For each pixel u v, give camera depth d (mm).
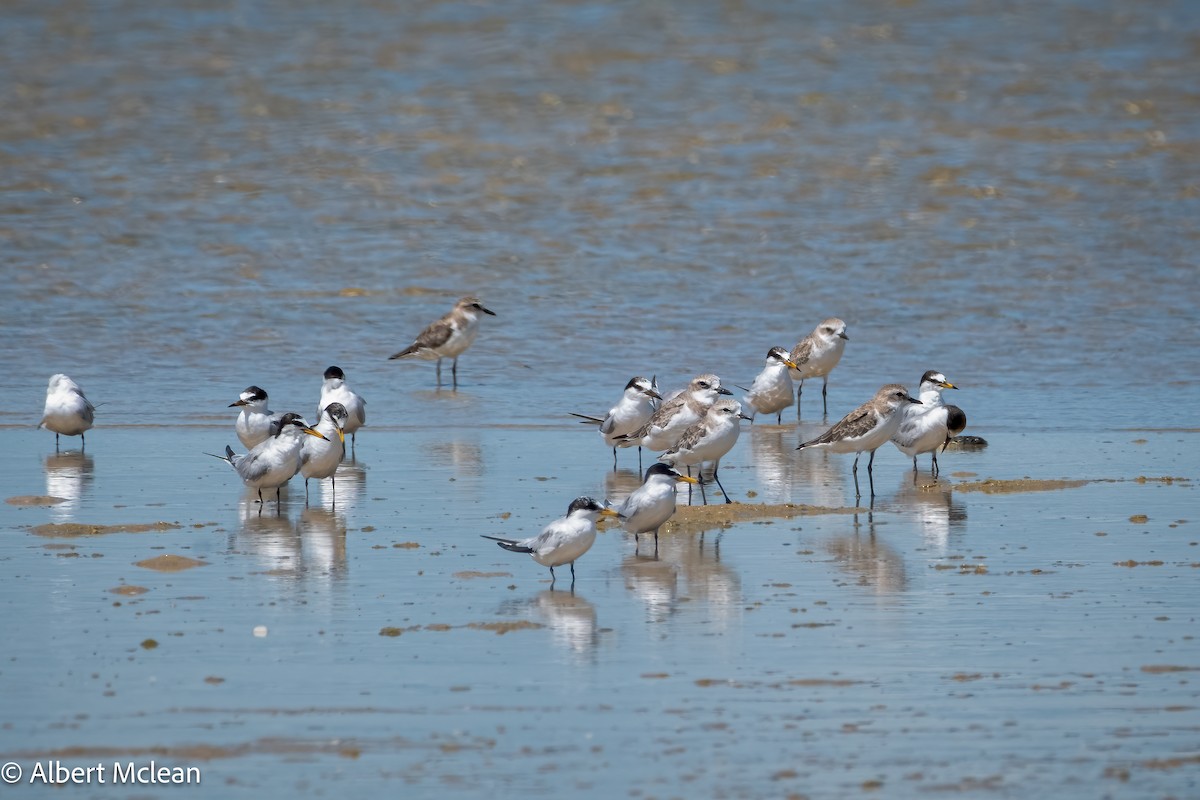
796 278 35375
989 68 56844
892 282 35031
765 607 14281
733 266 36344
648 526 16297
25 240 37969
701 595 14727
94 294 33719
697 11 64875
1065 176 44438
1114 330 30984
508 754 10805
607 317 32344
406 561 16031
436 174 44719
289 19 63562
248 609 14203
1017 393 26406
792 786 10297
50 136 48250
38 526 17359
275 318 32312
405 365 29109
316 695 11930
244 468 18391
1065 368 28188
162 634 13406
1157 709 11594
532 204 41812
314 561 16000
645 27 62188
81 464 21094
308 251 37625
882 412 18734
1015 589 14812
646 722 11383
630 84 54656
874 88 54250
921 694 11930
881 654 12859
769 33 61688
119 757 10766
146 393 26391
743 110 51562
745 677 12328
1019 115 51094
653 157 46406
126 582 15078
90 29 61906
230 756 10789
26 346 29625
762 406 24469
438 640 13305
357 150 47125
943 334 30938
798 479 20422
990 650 12945
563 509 18516
